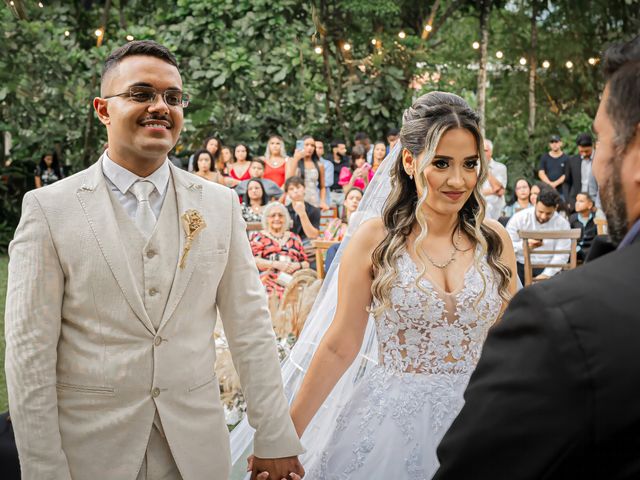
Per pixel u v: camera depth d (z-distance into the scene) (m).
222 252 2.15
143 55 2.08
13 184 13.30
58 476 1.90
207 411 2.10
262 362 2.17
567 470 0.94
